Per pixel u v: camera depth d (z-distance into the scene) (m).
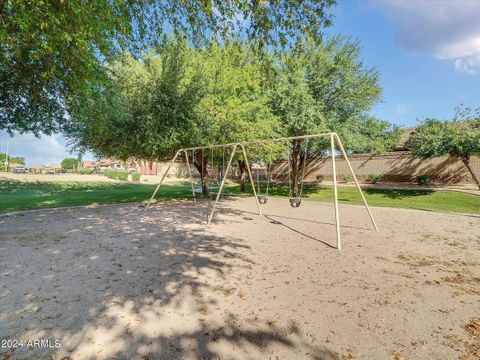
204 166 18.02
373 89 16.73
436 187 21.73
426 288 4.14
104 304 3.50
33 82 8.48
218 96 13.38
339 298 3.77
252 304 3.57
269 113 15.52
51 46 5.02
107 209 11.72
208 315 3.28
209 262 5.16
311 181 30.95
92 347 2.66
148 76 12.66
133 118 11.99
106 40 6.79
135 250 5.86
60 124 12.20
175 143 12.91
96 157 15.47
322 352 2.63
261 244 6.55
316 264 5.16
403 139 29.41
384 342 2.79
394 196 20.19
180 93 12.84
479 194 17.38
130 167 54.34
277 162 33.97
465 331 3.02
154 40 7.89
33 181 26.45
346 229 8.48
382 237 7.44
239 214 11.23
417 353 2.63
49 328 2.96
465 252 6.09
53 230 7.68
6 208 11.40
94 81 6.98
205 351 2.62
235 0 5.57
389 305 3.59
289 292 3.94
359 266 5.07
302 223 9.42
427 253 5.98
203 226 8.56
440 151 18.39
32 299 3.61
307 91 16.08
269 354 2.59
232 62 14.51
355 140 17.14
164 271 4.67
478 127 17.20
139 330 2.95
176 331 2.95
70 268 4.76
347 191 23.27
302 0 6.00
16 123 11.27
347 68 16.56
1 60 6.62
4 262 5.02
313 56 16.55
